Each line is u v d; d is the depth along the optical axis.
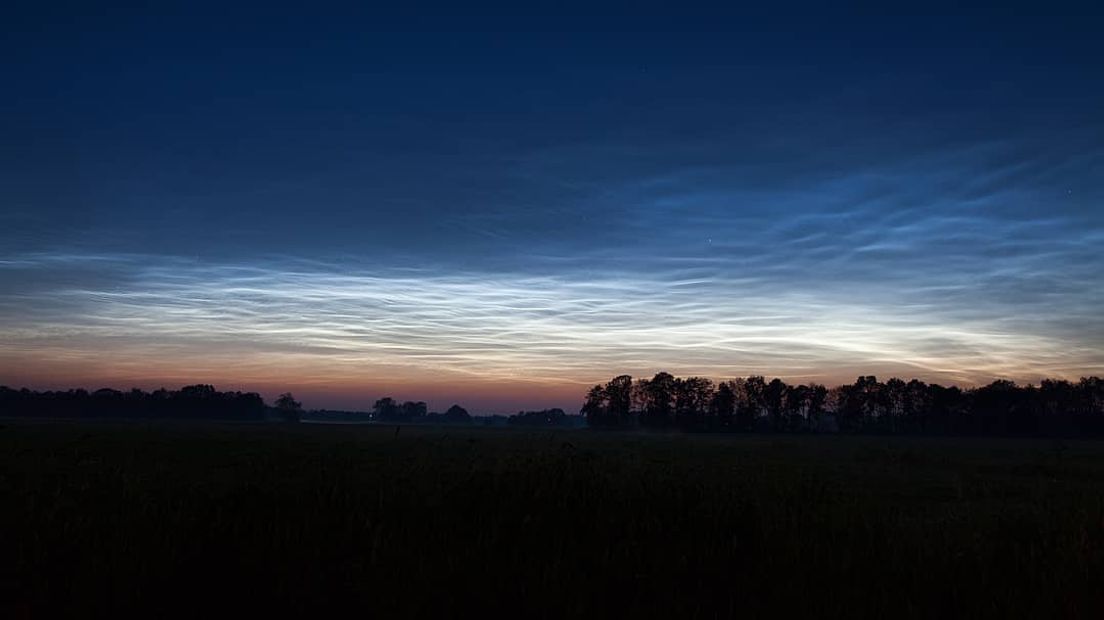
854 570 6.66
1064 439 118.31
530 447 24.02
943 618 5.77
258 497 8.48
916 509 13.71
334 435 60.88
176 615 5.35
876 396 151.50
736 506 8.70
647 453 32.25
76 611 5.24
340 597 5.75
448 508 8.37
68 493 10.41
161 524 7.35
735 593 6.00
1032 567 6.67
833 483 17.66
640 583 6.11
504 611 5.58
